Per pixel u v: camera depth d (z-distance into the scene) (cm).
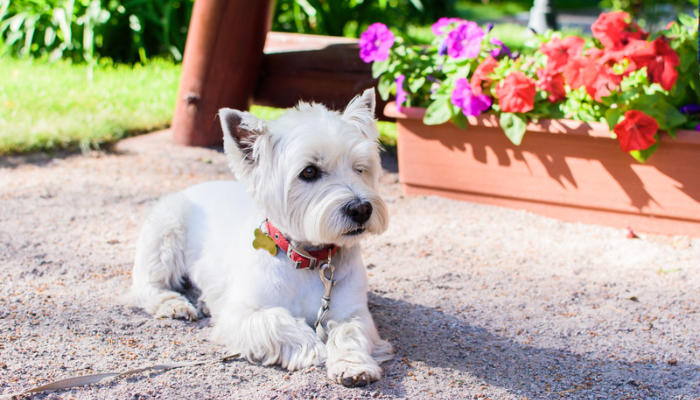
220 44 247
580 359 152
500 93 194
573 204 198
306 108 149
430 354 152
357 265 153
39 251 181
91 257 180
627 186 192
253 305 151
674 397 144
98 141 251
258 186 147
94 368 145
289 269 150
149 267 163
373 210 144
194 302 165
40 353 148
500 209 206
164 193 213
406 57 211
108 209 203
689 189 188
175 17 392
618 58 187
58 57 372
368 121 150
